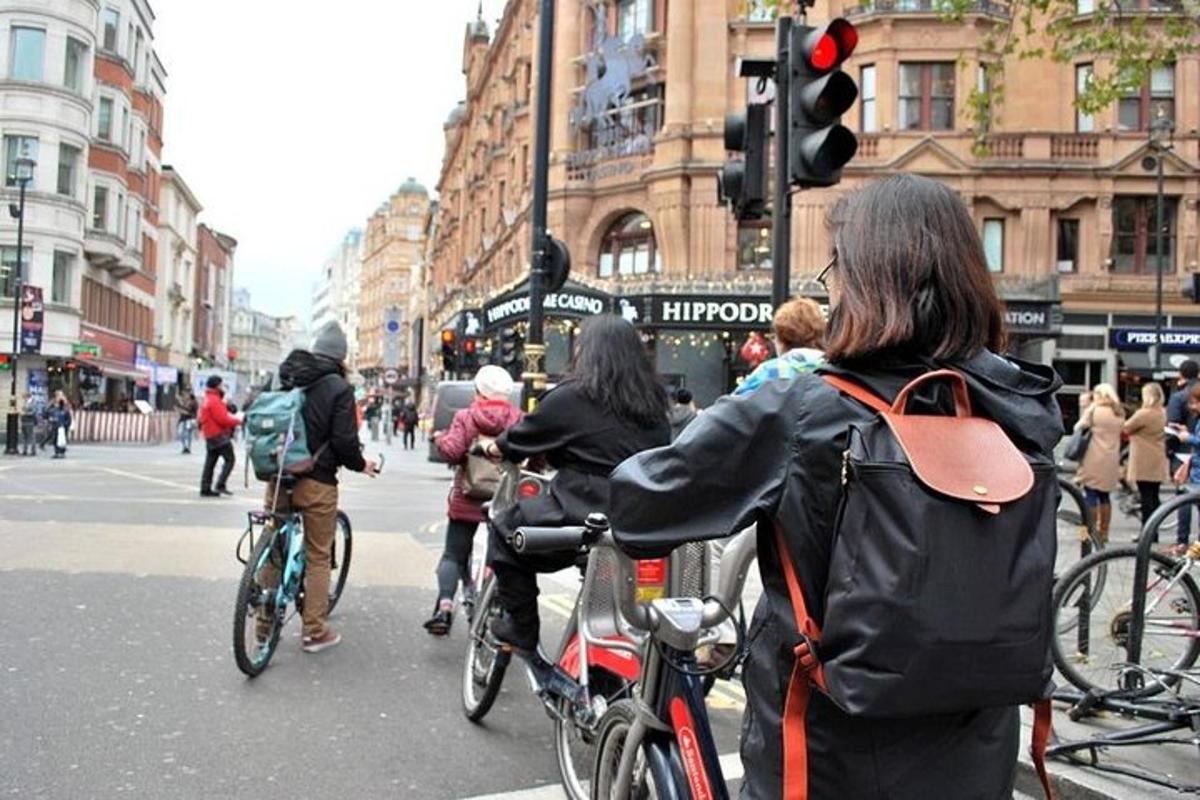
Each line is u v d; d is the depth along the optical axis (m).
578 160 28.73
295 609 6.58
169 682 5.43
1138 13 12.96
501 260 38.09
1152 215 25.22
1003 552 1.68
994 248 25.03
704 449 1.88
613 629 3.83
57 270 38.81
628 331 4.24
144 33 49.25
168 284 65.62
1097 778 4.05
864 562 1.66
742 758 1.98
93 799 3.90
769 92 14.37
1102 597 4.95
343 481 19.78
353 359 153.50
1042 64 24.80
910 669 1.61
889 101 24.69
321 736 4.72
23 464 21.64
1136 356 24.72
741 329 23.05
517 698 5.45
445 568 6.64
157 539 10.03
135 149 48.78
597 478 4.04
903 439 1.70
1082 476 10.12
